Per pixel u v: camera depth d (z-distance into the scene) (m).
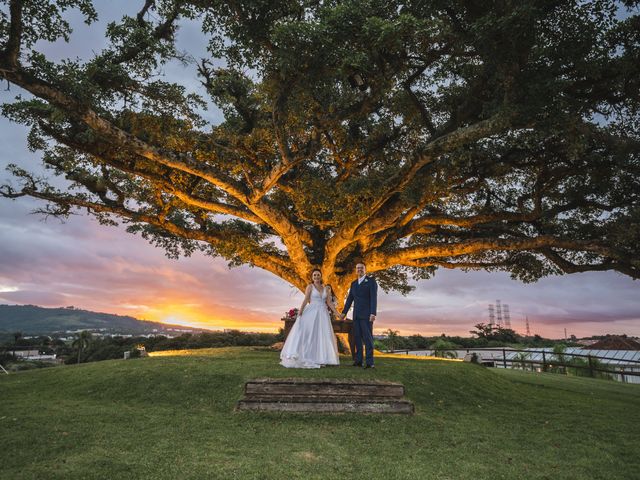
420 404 8.30
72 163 16.19
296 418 7.00
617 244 14.43
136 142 12.52
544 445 6.29
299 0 11.21
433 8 10.67
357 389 7.62
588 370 19.88
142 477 4.45
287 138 14.58
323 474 4.75
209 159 14.89
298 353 9.63
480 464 5.33
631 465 5.50
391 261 18.12
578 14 10.23
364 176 14.41
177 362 11.00
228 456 5.18
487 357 25.50
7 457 4.98
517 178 17.95
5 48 10.06
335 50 10.58
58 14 10.41
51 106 12.98
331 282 18.14
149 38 12.02
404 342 37.16
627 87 11.64
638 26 11.06
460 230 19.42
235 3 10.82
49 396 8.82
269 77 12.16
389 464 5.17
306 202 15.55
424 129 17.33
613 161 14.16
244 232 20.14
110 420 6.76
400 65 11.94
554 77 10.85
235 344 40.81
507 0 9.66
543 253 17.12
